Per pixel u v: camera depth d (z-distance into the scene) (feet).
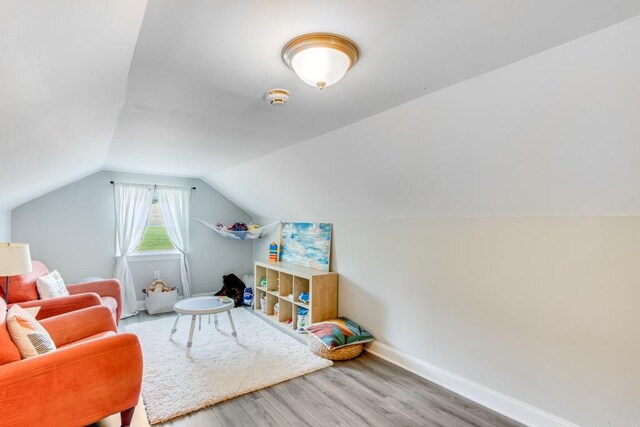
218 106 6.82
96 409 5.62
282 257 15.57
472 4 3.68
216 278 17.39
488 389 7.58
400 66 5.13
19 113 3.79
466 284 8.11
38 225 13.00
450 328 8.43
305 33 4.26
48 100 3.95
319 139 8.97
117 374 5.82
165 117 7.48
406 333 9.53
